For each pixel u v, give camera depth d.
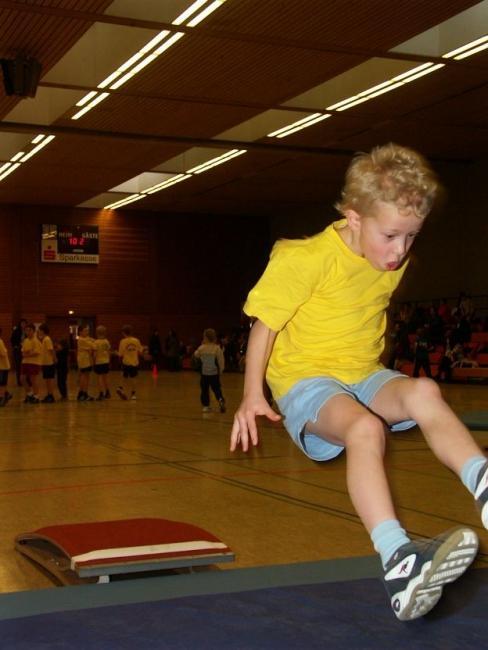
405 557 2.53
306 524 6.35
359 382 3.21
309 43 16.00
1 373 18.83
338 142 24.73
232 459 10.02
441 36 16.98
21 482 8.41
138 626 3.07
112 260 37.03
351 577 3.83
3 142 25.64
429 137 24.34
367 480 2.69
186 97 19.77
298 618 3.16
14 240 35.41
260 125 23.97
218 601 3.41
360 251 3.14
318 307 3.22
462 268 28.45
